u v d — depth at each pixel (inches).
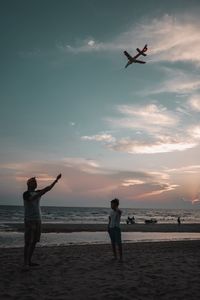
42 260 359.6
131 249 528.7
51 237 970.1
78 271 291.6
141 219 3410.4
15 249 505.7
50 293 211.6
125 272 289.9
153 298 204.1
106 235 1088.8
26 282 242.4
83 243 799.1
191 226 1765.5
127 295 209.6
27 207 289.1
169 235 1172.5
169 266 327.3
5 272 279.3
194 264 343.9
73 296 204.7
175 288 229.8
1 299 195.0
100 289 224.2
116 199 371.2
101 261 359.3
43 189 286.4
